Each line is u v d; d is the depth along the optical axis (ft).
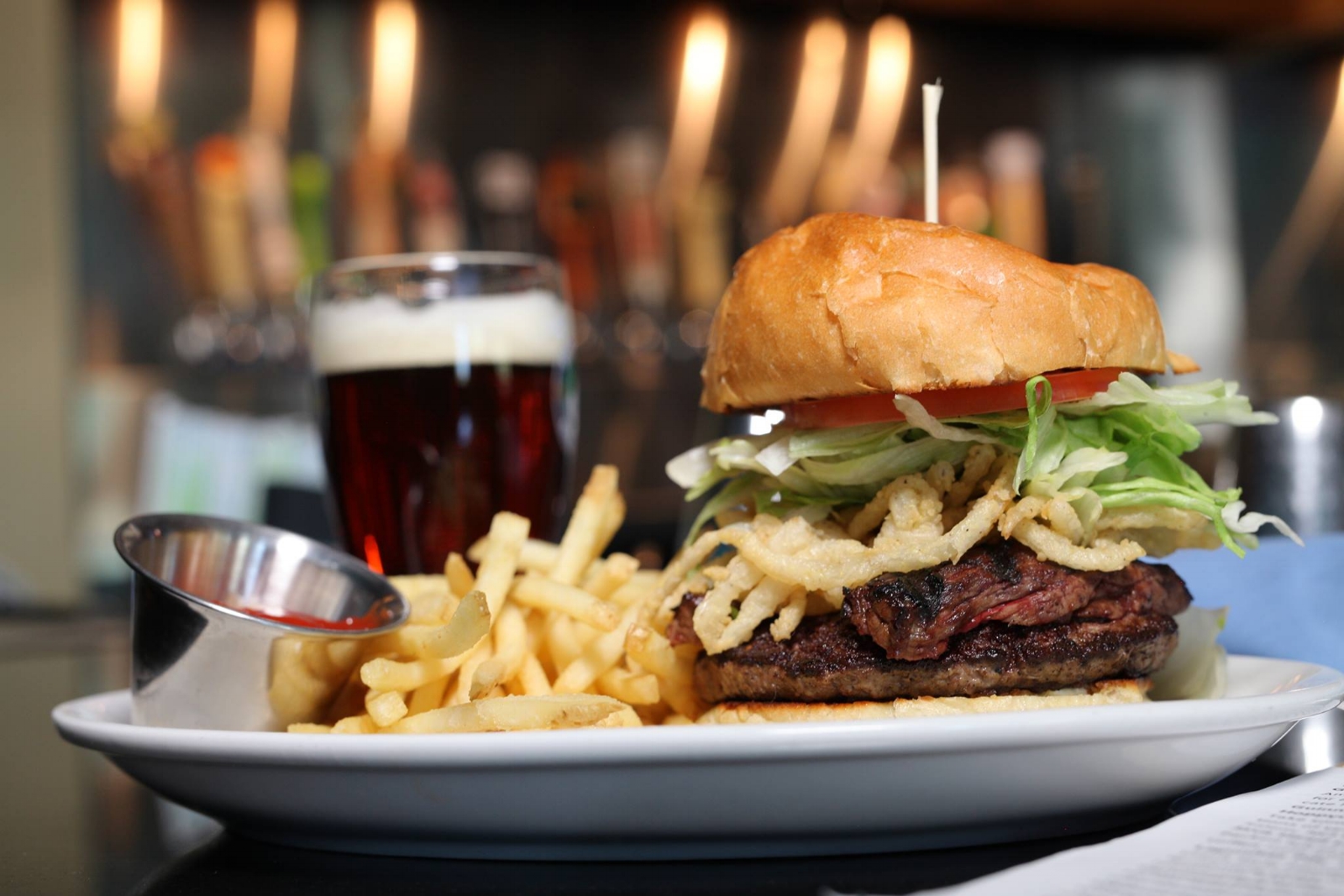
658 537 4.29
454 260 1.73
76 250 4.49
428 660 1.38
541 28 4.91
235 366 4.52
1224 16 5.46
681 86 5.08
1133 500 1.38
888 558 1.32
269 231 4.53
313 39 4.69
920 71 5.35
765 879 1.11
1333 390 5.97
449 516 1.73
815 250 1.40
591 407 5.04
